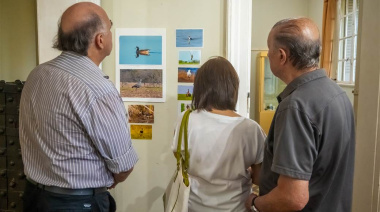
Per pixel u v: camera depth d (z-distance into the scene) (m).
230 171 1.22
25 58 2.13
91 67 1.19
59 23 1.23
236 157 1.21
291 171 0.92
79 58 1.19
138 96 2.07
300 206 0.93
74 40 1.18
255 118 5.80
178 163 1.25
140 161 2.12
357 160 1.81
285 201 0.94
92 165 1.20
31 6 2.09
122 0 2.02
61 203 1.18
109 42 1.28
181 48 2.02
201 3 1.98
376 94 1.67
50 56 1.98
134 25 2.03
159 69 2.04
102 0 2.03
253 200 1.15
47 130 1.15
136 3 2.01
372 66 1.70
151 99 2.06
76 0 1.94
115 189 2.15
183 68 2.02
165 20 2.01
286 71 1.05
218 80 1.24
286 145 0.93
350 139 1.04
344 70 5.00
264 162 1.14
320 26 5.34
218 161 1.20
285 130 0.94
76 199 1.18
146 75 2.05
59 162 1.15
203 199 1.24
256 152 1.23
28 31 2.11
